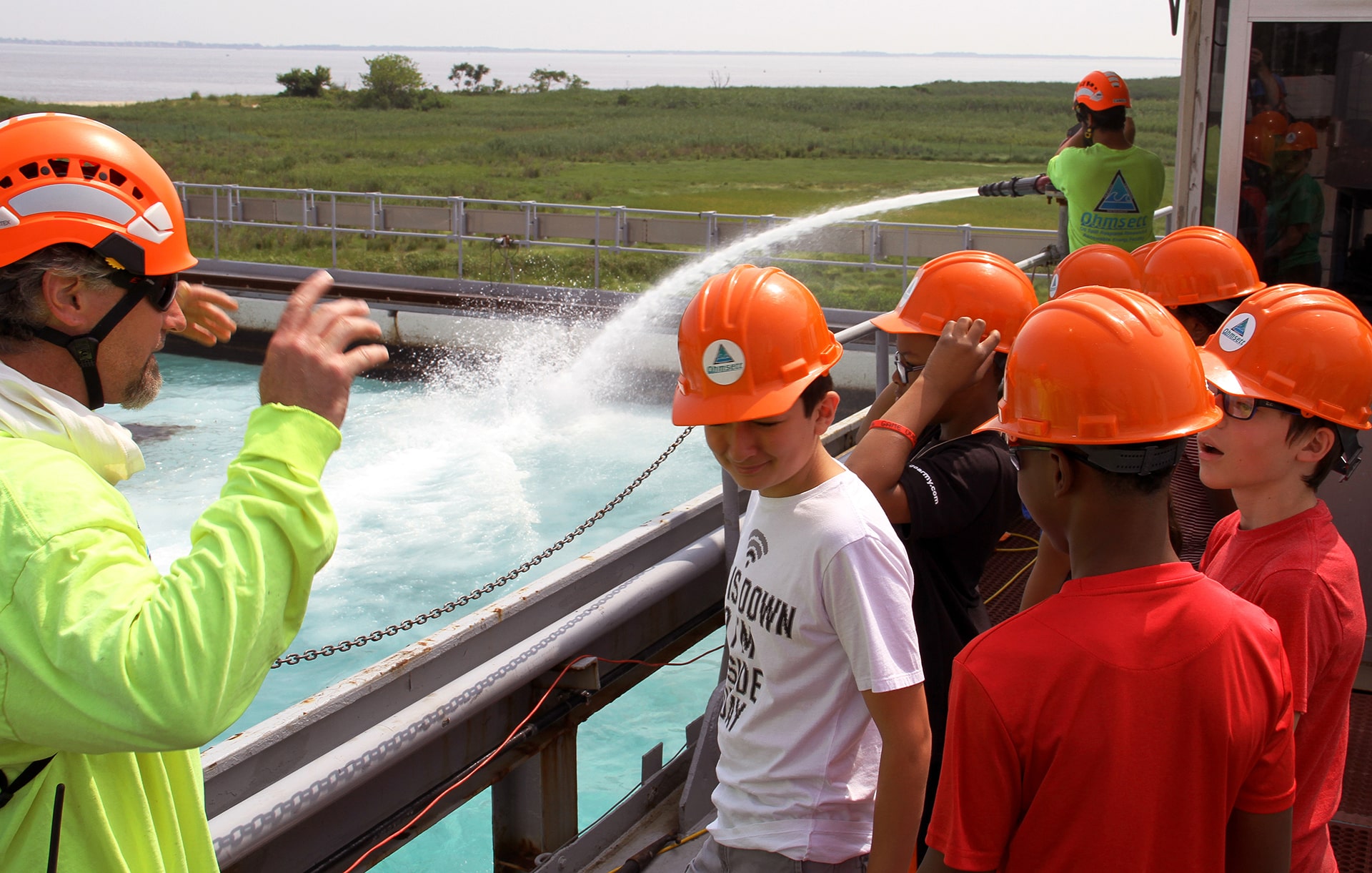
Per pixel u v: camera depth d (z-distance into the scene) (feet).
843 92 480.23
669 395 44.78
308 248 79.92
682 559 11.54
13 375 4.20
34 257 4.21
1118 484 4.94
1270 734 4.95
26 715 3.90
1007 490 7.32
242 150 182.60
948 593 7.28
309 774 7.55
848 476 6.16
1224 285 11.27
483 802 16.81
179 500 33.30
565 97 418.31
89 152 4.37
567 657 9.88
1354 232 12.69
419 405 44.39
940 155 200.34
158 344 4.73
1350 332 6.43
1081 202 19.07
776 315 6.05
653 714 19.40
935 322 8.02
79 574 3.87
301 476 4.20
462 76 453.17
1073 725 4.72
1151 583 4.88
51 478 4.00
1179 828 4.81
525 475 35.60
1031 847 4.96
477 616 9.89
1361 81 12.28
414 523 31.24
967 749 4.90
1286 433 6.23
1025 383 5.23
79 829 4.30
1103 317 5.08
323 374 4.29
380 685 8.73
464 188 130.62
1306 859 6.02
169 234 4.55
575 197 123.24
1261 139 12.78
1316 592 5.88
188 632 3.85
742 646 6.33
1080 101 18.83
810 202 123.24
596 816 15.94
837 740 6.05
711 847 6.69
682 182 146.61
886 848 5.71
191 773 4.88
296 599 4.27
